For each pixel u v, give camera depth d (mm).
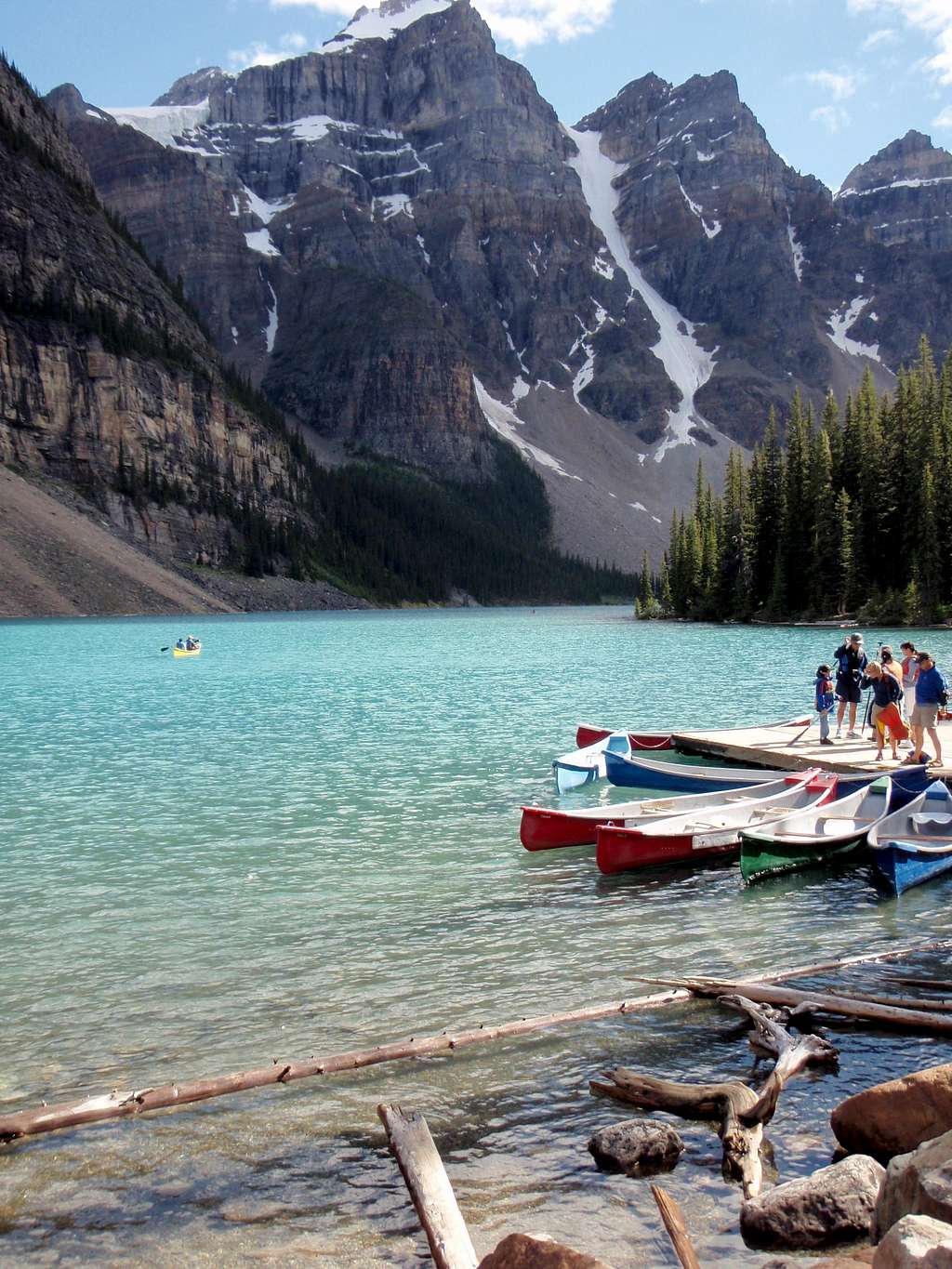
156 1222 7270
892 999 10852
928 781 22594
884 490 116688
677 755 30219
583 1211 7277
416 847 19078
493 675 58219
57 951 13430
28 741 33031
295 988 12023
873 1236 6383
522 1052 10039
